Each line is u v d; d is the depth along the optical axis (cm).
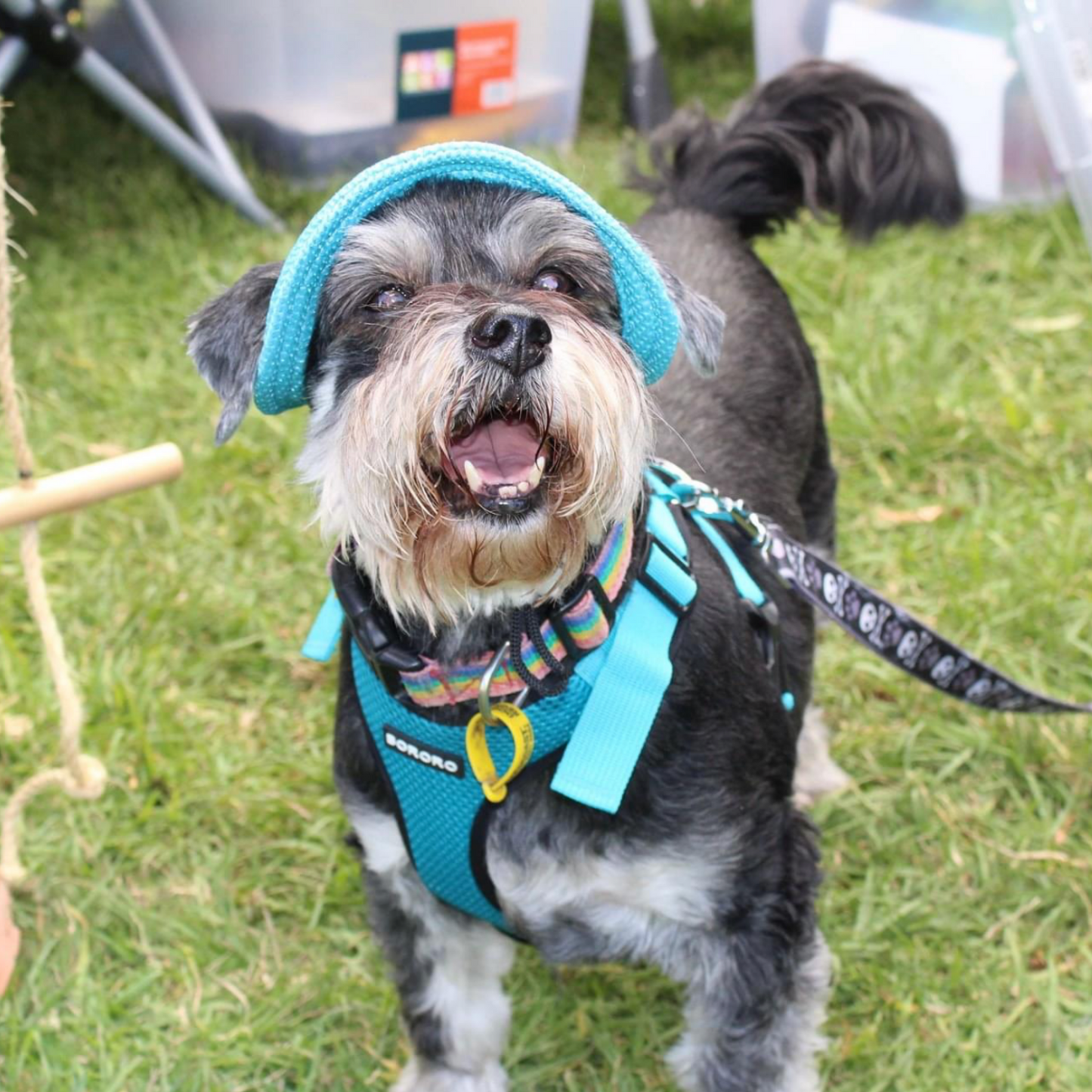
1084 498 106
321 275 57
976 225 141
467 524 57
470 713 59
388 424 57
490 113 160
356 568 61
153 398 120
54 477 70
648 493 64
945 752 89
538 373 56
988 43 140
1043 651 95
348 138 155
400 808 62
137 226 147
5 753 90
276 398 59
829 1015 75
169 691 95
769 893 64
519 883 62
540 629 58
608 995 79
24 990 78
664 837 61
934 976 77
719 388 80
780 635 69
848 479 110
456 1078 72
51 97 174
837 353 121
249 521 107
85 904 82
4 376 66
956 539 103
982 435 112
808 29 152
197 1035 76
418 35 152
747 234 93
